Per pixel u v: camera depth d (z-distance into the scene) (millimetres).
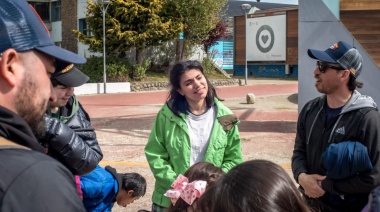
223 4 27750
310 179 3053
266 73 35688
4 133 1436
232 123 3490
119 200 3777
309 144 3191
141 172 7328
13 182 1297
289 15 33531
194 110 3477
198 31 27562
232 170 1488
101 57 26406
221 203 1404
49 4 33906
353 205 3014
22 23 1470
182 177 2334
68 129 2576
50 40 1577
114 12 25109
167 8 26453
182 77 3373
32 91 1500
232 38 39188
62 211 1311
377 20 8188
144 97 21422
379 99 8102
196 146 3408
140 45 25719
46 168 1359
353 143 2836
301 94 8742
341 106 3057
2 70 1438
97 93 23812
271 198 1369
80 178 3160
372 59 8133
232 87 26844
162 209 3381
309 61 8617
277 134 10500
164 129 3479
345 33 8320
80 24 31219
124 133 10930
